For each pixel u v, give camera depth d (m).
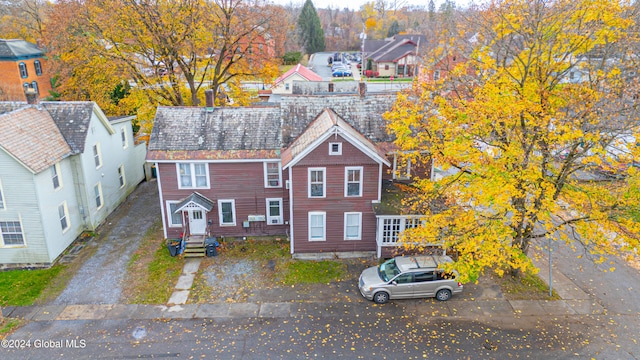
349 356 16.72
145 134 38.88
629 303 19.83
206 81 42.41
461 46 21.53
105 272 22.53
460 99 19.31
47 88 55.41
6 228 22.30
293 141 24.83
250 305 19.95
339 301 20.23
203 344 17.42
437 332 18.06
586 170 17.64
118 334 18.03
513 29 18.25
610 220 17.12
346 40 126.75
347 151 21.89
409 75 78.25
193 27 32.09
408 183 25.11
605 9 16.02
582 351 16.84
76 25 33.97
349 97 26.42
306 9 113.81
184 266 23.12
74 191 25.28
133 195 32.47
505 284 21.22
